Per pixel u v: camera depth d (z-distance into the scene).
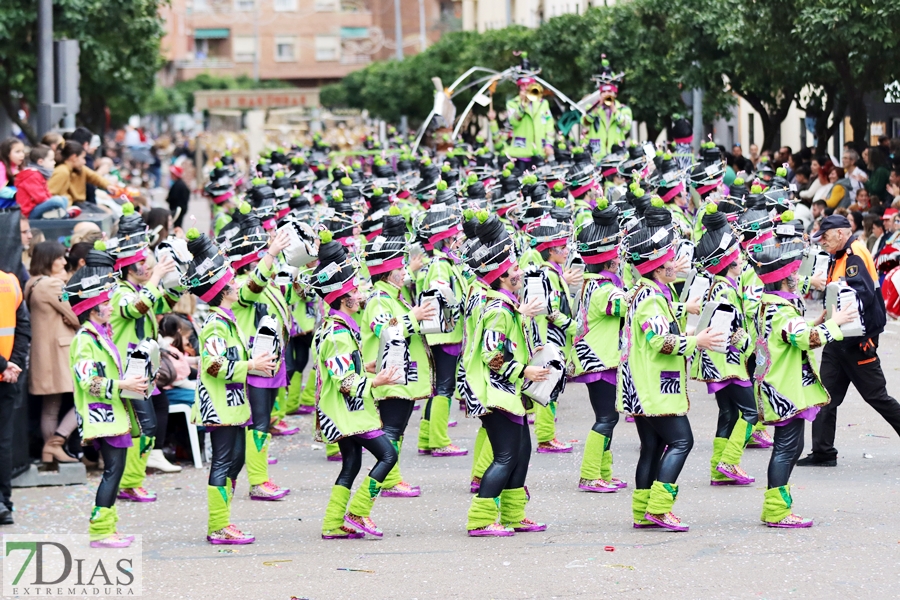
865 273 13.11
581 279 12.75
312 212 17.36
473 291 11.22
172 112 105.81
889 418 13.25
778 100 37.72
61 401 14.42
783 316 10.88
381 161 21.78
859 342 13.11
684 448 10.98
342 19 113.06
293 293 15.65
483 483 11.12
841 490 12.41
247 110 89.31
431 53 57.22
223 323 11.31
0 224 14.23
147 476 14.58
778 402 10.91
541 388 10.88
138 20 35.16
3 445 12.30
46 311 14.22
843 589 9.33
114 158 50.84
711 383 12.79
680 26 33.28
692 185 18.50
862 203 25.09
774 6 26.84
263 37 113.19
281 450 15.84
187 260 12.30
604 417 12.85
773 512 11.08
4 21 31.16
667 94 36.16
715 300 10.96
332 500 11.32
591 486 12.85
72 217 18.69
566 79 41.16
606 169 20.41
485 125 51.59
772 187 15.43
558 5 59.59
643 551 10.48
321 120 80.06
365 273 15.09
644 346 10.91
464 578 9.87
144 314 12.34
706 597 9.23
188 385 15.09
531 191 15.80
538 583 9.68
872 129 32.81
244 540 11.28
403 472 14.15
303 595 9.60
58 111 23.62
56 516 12.66
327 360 10.96
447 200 14.79
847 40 24.39
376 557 10.62
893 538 10.62
